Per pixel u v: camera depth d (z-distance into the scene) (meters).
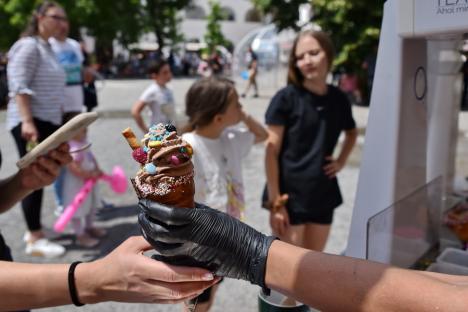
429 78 1.62
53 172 1.58
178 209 0.82
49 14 3.29
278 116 2.41
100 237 3.82
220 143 2.30
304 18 13.16
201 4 43.25
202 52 36.28
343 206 4.63
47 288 0.96
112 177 3.75
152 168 0.86
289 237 2.51
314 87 2.45
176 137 0.90
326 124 2.44
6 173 5.01
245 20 43.69
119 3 27.83
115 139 7.43
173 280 0.86
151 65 4.17
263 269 0.86
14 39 25.25
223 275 0.88
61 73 3.45
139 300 0.91
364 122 9.39
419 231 1.63
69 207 3.49
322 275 0.83
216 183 2.23
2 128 5.48
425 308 0.75
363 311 0.79
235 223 0.87
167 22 33.72
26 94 3.18
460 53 1.88
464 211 1.83
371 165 1.48
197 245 0.83
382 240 1.37
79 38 5.66
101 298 0.95
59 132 1.35
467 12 1.13
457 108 2.01
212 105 2.17
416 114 1.51
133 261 0.89
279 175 2.49
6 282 0.97
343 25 10.89
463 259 1.59
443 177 1.94
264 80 20.75
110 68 29.92
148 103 4.18
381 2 10.30
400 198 1.48
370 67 11.91
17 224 4.14
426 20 1.21
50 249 3.47
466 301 0.74
